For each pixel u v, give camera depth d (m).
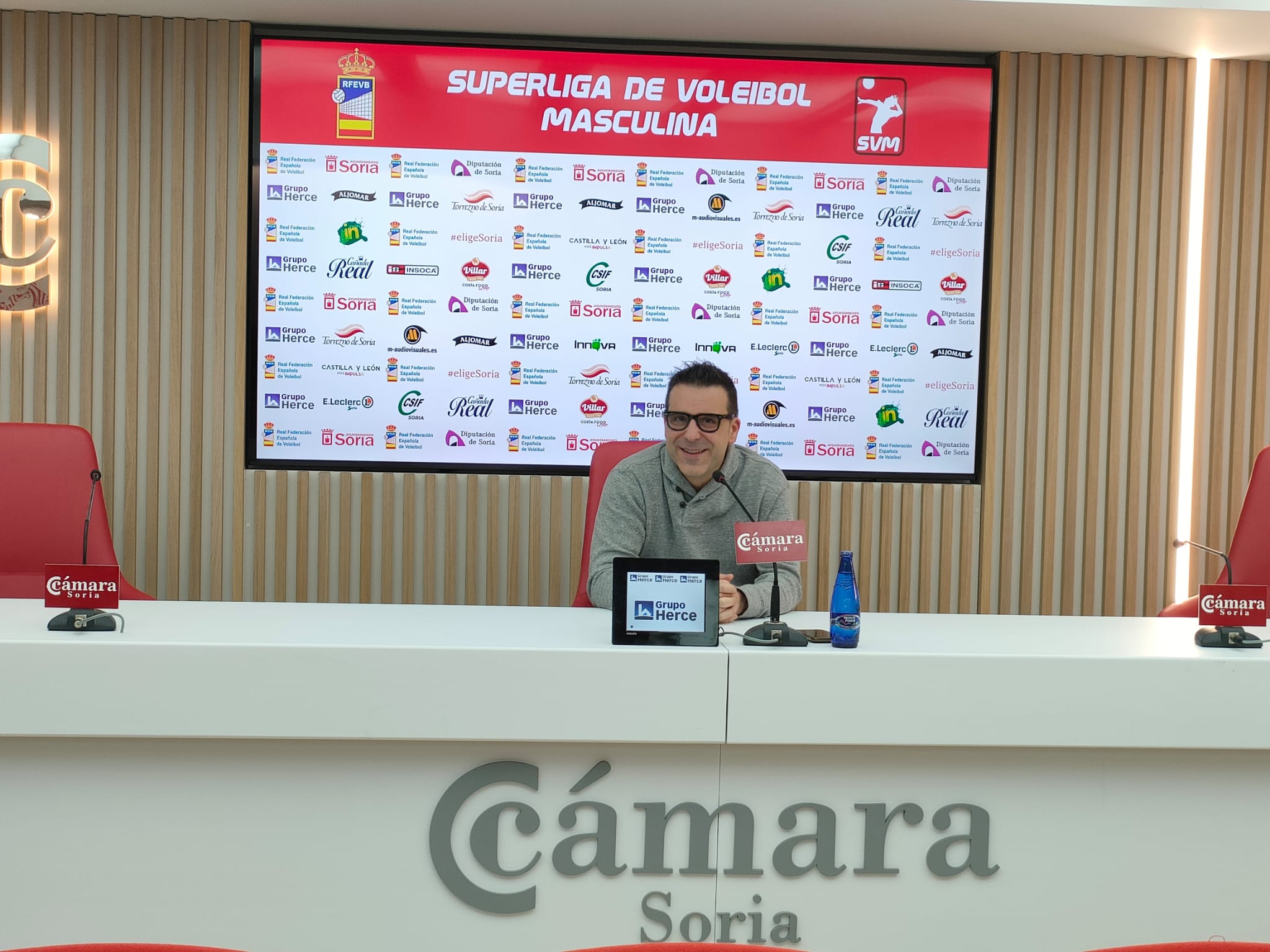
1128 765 1.77
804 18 3.54
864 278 3.83
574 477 3.81
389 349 3.74
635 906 1.71
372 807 1.69
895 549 3.92
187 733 1.62
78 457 2.74
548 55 3.70
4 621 1.84
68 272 3.69
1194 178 3.96
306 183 3.68
